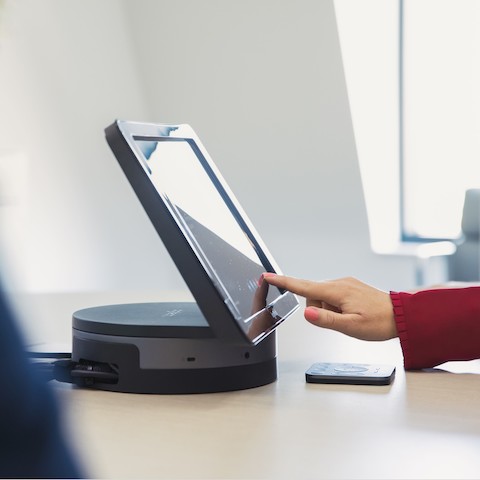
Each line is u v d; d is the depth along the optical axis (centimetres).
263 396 95
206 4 532
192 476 63
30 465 29
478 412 87
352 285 116
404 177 584
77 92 512
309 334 148
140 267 561
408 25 565
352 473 64
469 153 564
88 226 517
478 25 546
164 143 102
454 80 560
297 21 511
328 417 84
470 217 406
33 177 473
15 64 464
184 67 556
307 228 571
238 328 88
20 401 29
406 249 566
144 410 87
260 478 63
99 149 530
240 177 573
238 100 549
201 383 96
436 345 112
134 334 95
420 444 73
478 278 404
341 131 530
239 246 109
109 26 540
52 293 206
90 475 31
